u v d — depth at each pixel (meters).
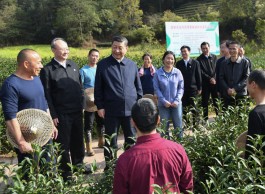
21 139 3.54
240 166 2.60
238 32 35.41
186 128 4.21
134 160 2.20
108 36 73.00
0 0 75.75
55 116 4.72
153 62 12.30
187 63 7.27
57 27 69.75
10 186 2.63
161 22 61.44
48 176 2.74
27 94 3.77
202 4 71.19
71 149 5.11
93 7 72.19
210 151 3.49
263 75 3.14
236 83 6.44
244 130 3.98
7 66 17.03
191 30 11.83
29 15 71.19
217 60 7.56
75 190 2.74
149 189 2.15
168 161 2.22
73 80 4.92
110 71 4.94
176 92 5.96
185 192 2.36
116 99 4.92
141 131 2.28
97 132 7.45
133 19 69.88
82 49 61.78
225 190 2.43
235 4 52.75
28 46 62.81
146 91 7.35
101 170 5.36
